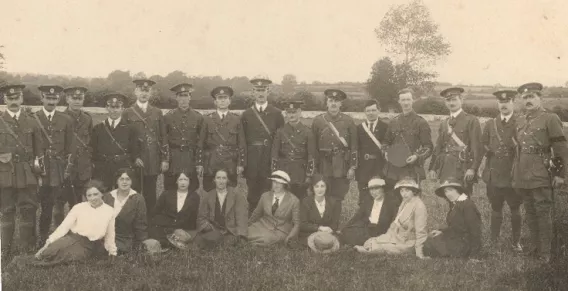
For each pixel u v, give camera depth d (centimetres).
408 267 561
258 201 755
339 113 736
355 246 643
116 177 666
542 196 585
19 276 514
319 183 680
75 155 680
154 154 712
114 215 611
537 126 591
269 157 739
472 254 601
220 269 543
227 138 727
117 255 604
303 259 589
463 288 490
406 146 697
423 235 623
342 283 505
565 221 578
